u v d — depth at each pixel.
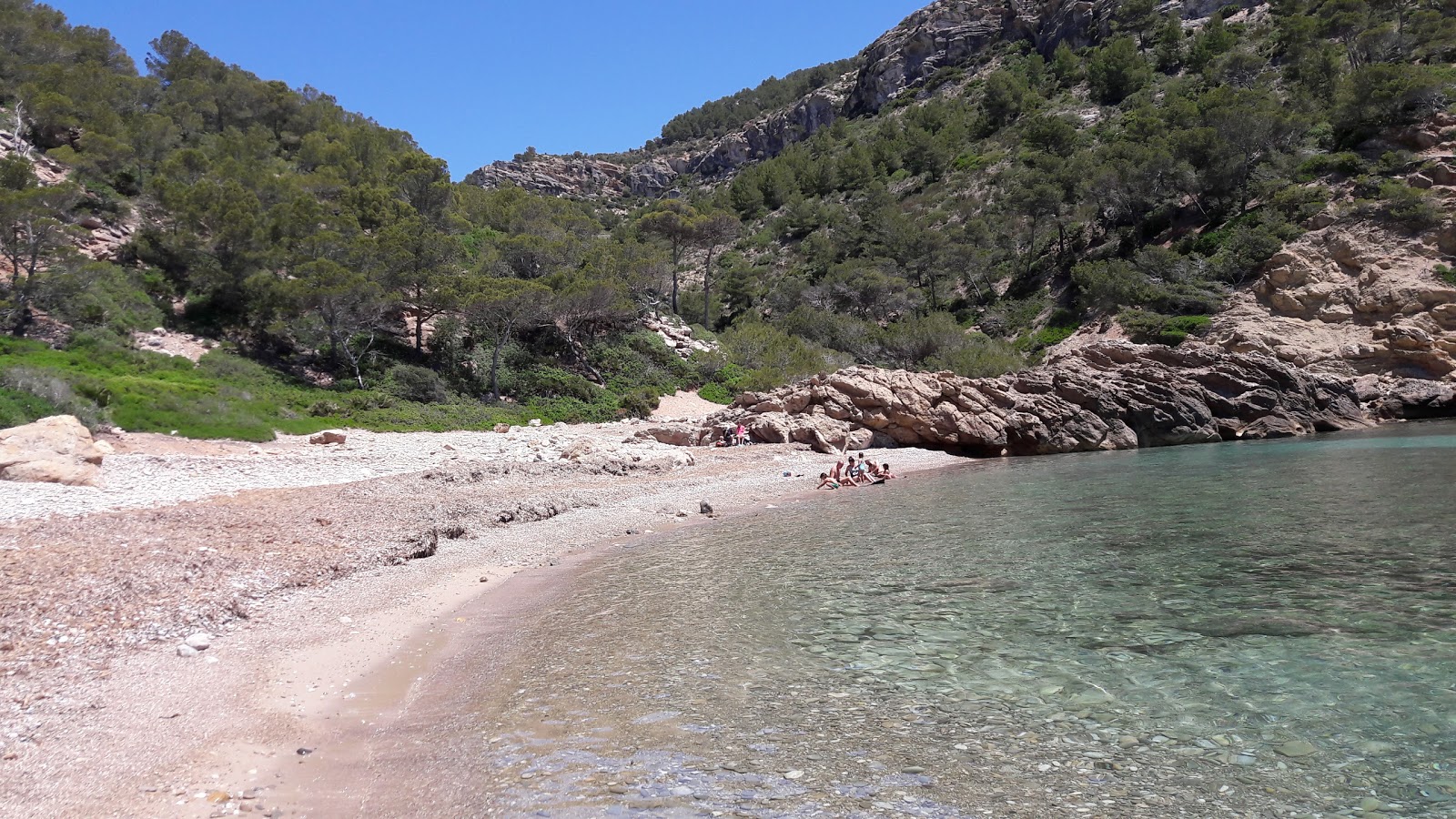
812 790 5.42
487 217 65.69
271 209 44.44
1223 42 85.88
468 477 23.70
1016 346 61.47
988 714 6.75
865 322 67.69
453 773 5.83
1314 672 7.43
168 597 9.91
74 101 52.97
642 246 63.69
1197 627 8.97
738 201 116.94
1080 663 7.97
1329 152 56.88
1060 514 17.77
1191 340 49.25
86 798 5.14
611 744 6.30
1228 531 14.58
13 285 34.12
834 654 8.51
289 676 7.94
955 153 105.00
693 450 34.59
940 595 10.91
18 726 6.12
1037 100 103.25
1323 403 40.69
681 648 8.91
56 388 25.12
